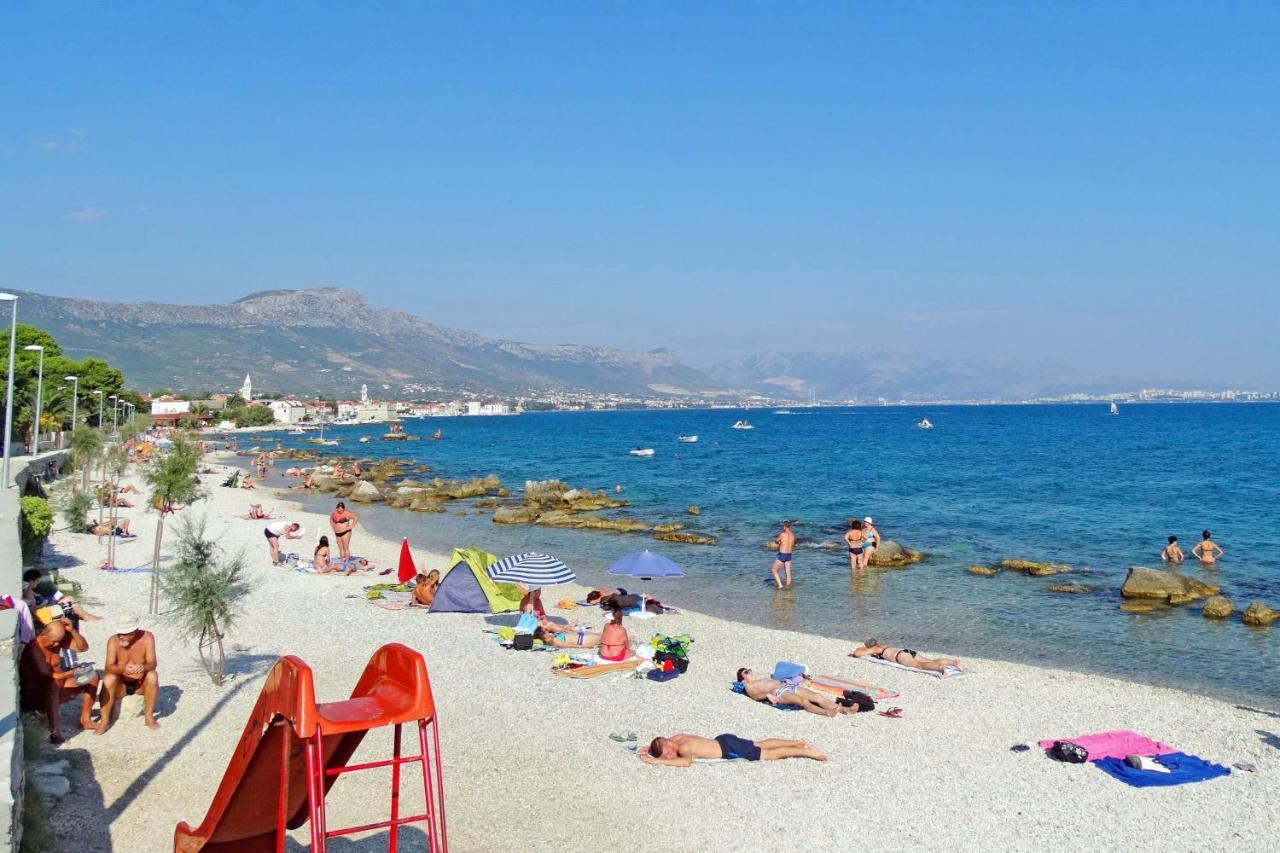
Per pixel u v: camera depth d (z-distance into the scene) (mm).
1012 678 19703
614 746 15141
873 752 15148
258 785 9164
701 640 22625
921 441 137625
